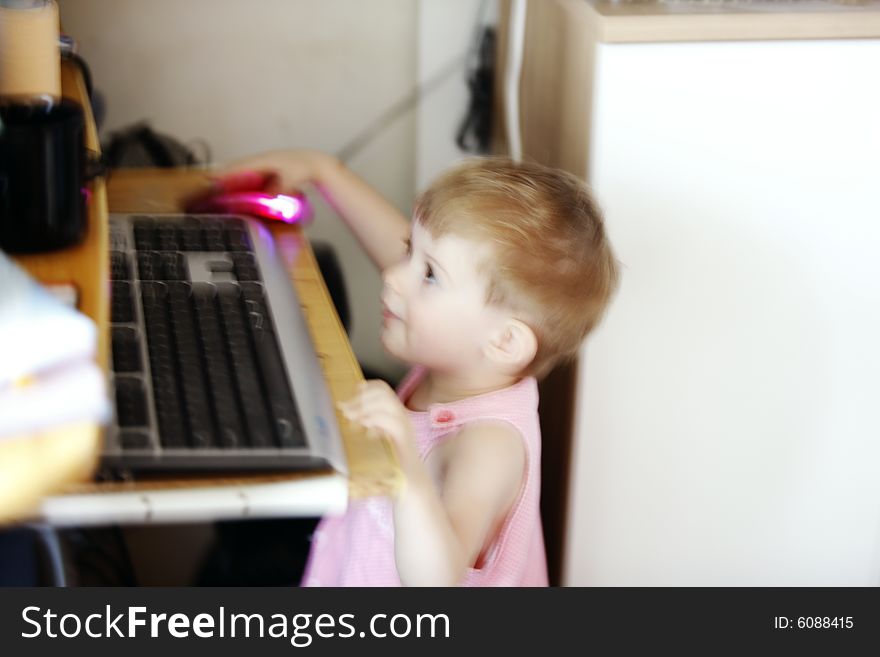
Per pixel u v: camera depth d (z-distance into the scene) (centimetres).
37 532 96
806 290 120
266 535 133
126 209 121
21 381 72
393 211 134
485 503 100
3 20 89
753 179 114
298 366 90
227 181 126
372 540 110
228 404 81
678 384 122
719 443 126
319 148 160
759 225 116
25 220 85
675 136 111
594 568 130
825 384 125
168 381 83
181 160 147
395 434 84
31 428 70
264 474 75
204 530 139
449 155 158
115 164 143
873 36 110
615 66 108
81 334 73
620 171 112
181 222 117
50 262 85
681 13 109
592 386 121
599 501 127
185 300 98
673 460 126
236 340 91
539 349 110
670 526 129
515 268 105
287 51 154
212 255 109
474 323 108
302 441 78
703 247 116
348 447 81
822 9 111
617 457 125
